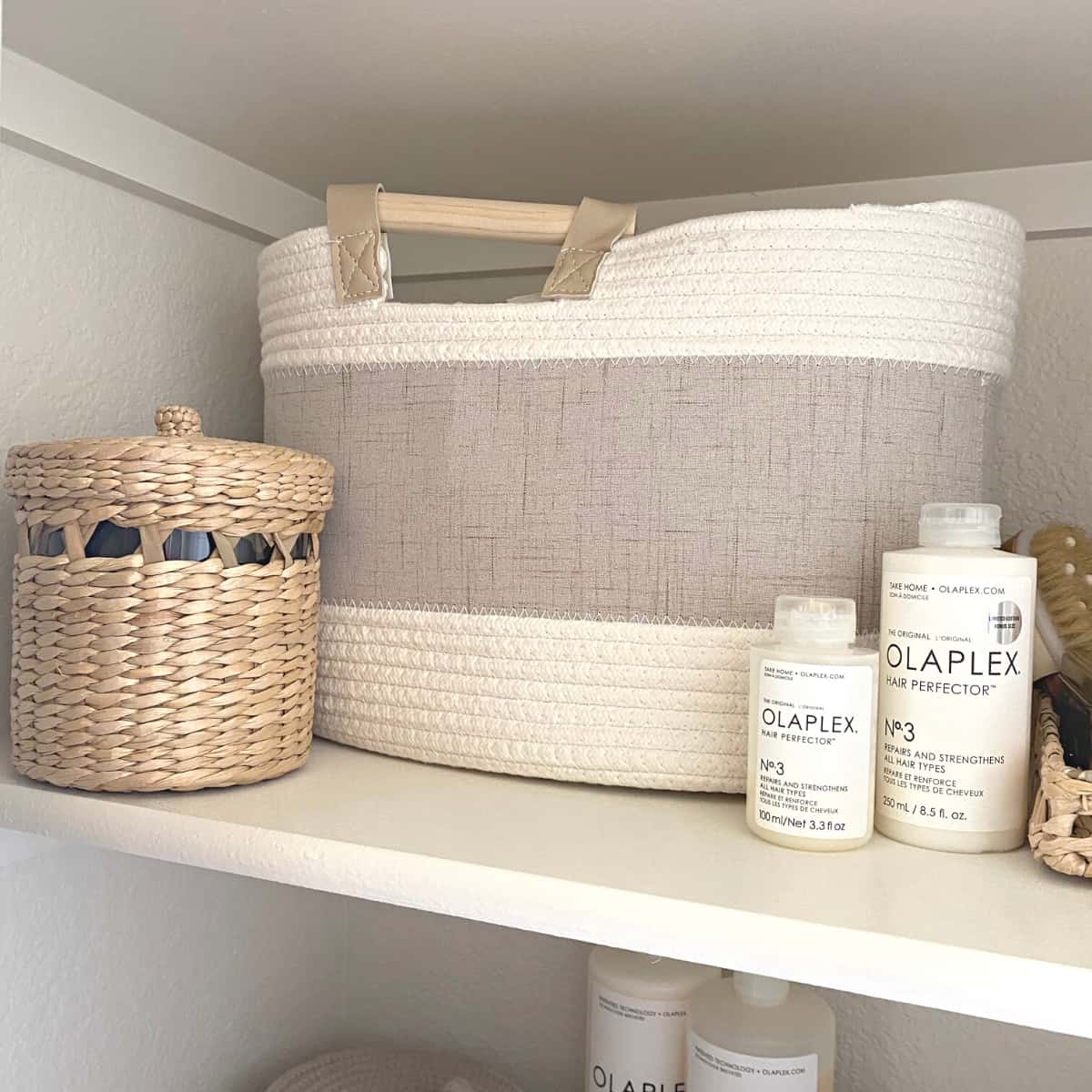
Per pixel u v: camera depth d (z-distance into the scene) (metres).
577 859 0.45
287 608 0.56
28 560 0.53
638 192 0.82
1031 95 0.62
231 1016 0.84
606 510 0.57
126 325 0.73
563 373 0.57
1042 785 0.43
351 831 0.49
